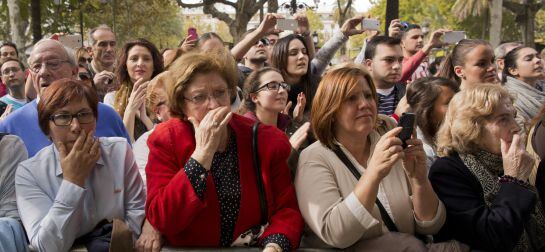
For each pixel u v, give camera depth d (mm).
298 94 4559
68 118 2666
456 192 2857
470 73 4832
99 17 32094
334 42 5691
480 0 31781
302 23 5824
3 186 2842
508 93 2938
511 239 2703
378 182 2516
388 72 5156
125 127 4027
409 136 2627
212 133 2463
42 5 25641
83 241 2773
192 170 2455
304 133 3035
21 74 5801
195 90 2574
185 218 2490
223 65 2639
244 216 2646
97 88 5570
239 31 23141
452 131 2965
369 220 2516
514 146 2779
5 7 25922
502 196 2738
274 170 2709
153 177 2605
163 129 2662
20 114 3543
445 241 2879
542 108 3463
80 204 2629
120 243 2615
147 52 4984
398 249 2643
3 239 2594
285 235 2600
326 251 2736
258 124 2768
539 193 3111
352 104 2732
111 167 2861
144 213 2863
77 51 6406
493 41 19203
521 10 23312
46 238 2574
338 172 2762
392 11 12672
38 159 2834
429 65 9023
